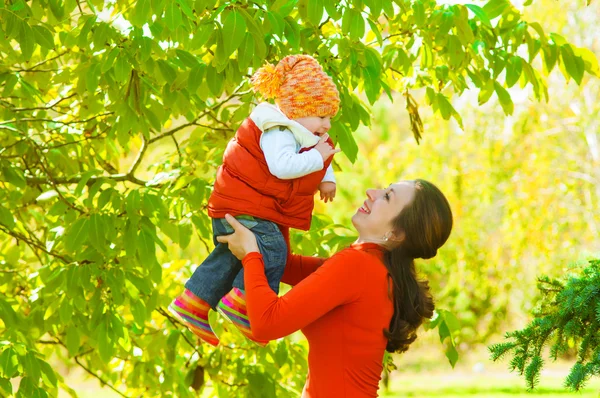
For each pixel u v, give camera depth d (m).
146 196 3.34
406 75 3.81
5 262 4.65
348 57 3.10
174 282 4.61
